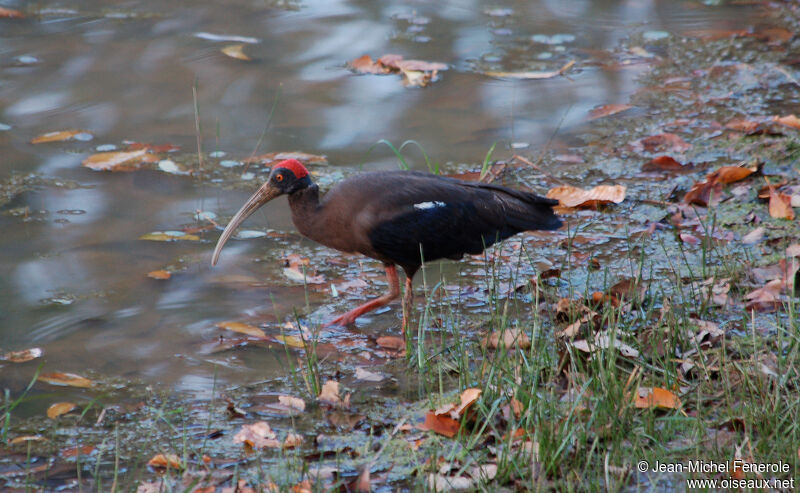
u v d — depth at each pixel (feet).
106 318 32.50
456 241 32.01
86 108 50.93
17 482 23.84
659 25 62.80
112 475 24.07
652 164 43.06
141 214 40.42
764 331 29.58
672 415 25.35
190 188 42.83
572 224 38.60
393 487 23.24
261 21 64.23
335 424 26.27
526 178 42.93
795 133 44.70
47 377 28.66
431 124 49.49
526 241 37.45
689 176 42.06
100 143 47.11
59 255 36.91
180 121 49.75
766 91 50.90
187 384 28.63
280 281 35.12
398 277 33.73
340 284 34.91
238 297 33.99
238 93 53.21
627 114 49.44
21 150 46.14
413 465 24.08
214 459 24.66
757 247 35.35
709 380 26.55
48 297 33.81
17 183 42.78
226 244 37.99
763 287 31.63
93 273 35.58
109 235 38.60
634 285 31.50
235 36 61.21
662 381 26.96
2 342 30.86
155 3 67.15
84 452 25.11
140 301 33.63
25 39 59.88
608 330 28.37
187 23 63.52
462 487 22.91
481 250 32.86
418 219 31.14
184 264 36.32
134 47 59.16
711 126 47.01
